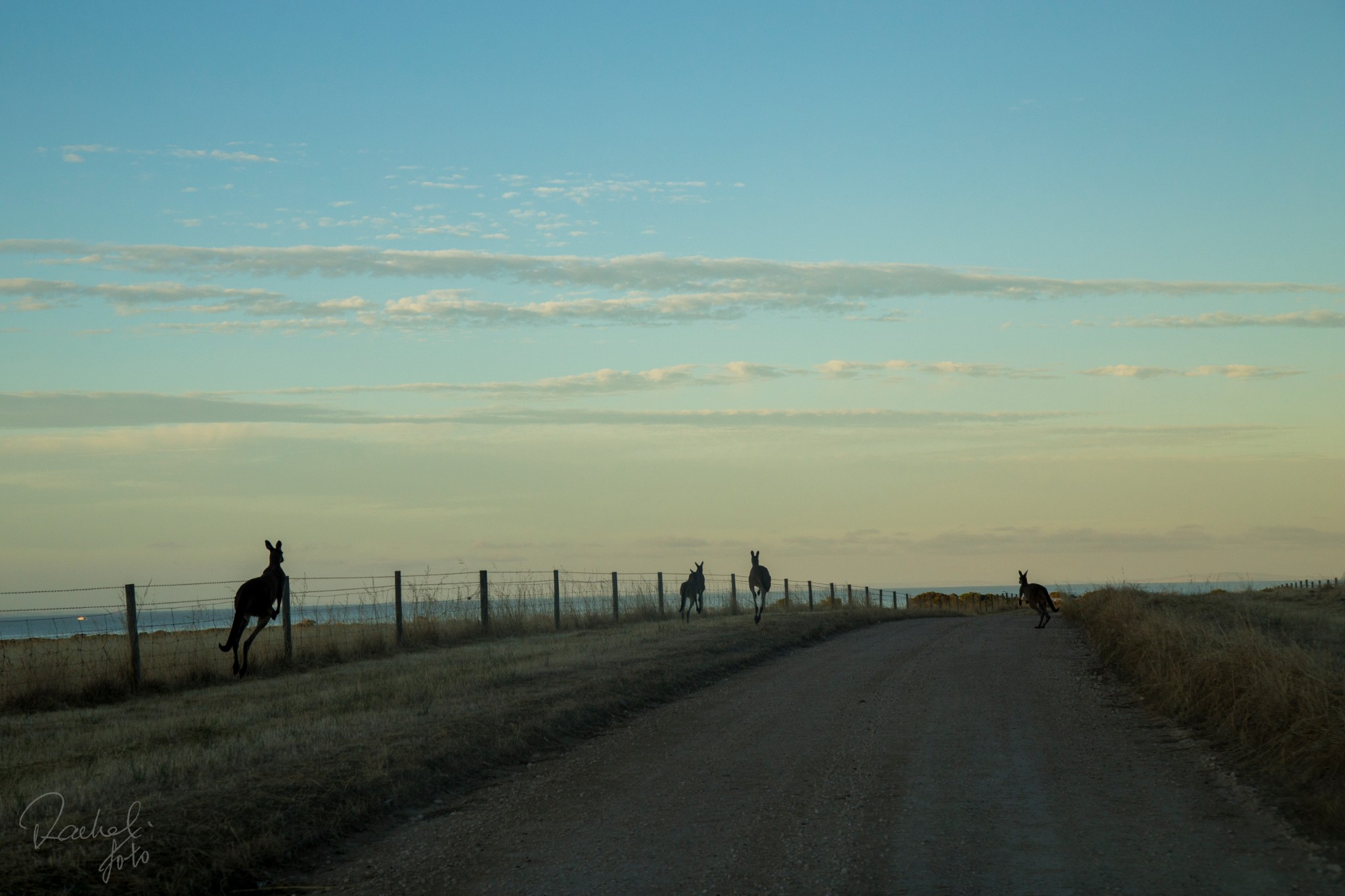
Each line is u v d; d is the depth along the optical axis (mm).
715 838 7211
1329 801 7258
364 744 10047
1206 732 10414
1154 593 27406
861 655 20406
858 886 6047
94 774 9211
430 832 7871
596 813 8109
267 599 18422
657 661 17453
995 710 12742
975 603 67000
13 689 14828
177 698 15641
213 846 6965
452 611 25891
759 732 11539
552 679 15227
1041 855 6555
